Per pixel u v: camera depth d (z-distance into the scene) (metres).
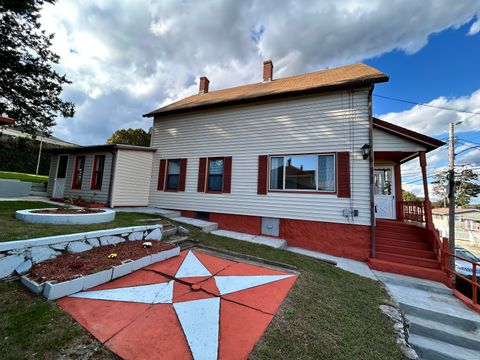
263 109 8.59
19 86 9.29
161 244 5.21
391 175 9.39
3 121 6.07
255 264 4.97
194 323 2.57
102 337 2.19
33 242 3.28
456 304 4.44
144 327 2.41
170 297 3.14
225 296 3.32
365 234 6.66
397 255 6.27
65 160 10.84
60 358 1.88
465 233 20.70
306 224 7.43
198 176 9.53
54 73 10.27
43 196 10.86
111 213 6.14
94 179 9.75
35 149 22.28
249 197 8.41
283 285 3.91
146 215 8.04
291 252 6.35
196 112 9.96
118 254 4.15
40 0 8.70
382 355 2.46
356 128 7.10
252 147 8.62
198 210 9.27
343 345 2.52
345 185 7.01
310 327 2.75
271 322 2.72
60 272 3.14
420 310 4.03
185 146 10.04
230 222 8.61
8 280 2.91
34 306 2.52
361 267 6.03
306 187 7.60
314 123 7.69
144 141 23.53
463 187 32.53
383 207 9.38
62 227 4.62
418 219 8.02
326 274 4.88
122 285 3.35
